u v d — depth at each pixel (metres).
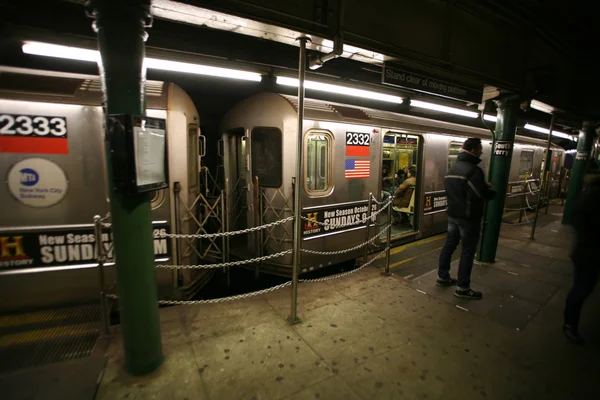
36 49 3.40
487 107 6.15
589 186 2.96
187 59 3.91
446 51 3.84
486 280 4.51
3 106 2.89
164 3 2.19
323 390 2.32
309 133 4.29
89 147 3.20
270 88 5.83
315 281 4.38
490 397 2.29
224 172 5.25
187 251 3.75
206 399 2.21
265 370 2.51
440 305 3.71
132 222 2.23
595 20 4.49
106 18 2.00
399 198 6.93
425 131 6.19
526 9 4.26
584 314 3.60
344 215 4.86
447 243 4.15
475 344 2.95
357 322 3.28
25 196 3.05
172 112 3.50
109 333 2.92
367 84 5.38
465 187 3.69
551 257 5.59
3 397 2.15
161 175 2.45
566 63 5.88
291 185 4.25
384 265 5.19
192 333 3.00
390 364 2.63
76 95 3.15
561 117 6.89
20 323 3.04
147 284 2.35
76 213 3.23
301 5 2.72
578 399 2.28
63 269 3.25
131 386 2.31
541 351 2.86
